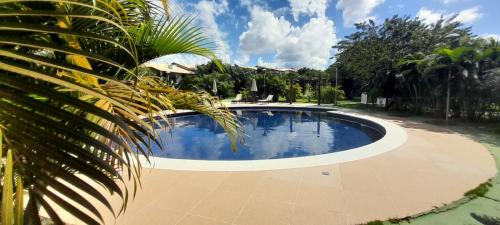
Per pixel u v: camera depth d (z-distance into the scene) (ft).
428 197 9.99
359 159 15.11
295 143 28.50
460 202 9.59
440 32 60.08
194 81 67.97
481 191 10.52
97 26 4.13
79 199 2.61
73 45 3.38
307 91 79.15
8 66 2.08
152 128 4.48
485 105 32.30
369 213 8.77
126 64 4.98
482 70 32.09
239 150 25.86
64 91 3.18
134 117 4.12
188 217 8.45
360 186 11.07
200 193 10.31
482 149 17.69
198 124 39.55
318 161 14.60
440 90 35.60
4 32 2.63
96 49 4.43
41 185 2.49
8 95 2.25
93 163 2.58
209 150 25.75
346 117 40.16
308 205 9.32
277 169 13.20
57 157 2.42
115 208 8.96
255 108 54.34
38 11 2.11
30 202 2.53
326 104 61.77
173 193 10.29
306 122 42.09
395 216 8.58
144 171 12.79
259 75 79.30
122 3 4.61
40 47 2.14
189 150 25.76
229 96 82.64
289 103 64.03
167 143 28.09
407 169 13.35
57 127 2.40
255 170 13.01
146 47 5.15
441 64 33.30
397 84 43.37
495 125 29.01
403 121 32.65
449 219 8.44
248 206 9.23
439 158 15.47
